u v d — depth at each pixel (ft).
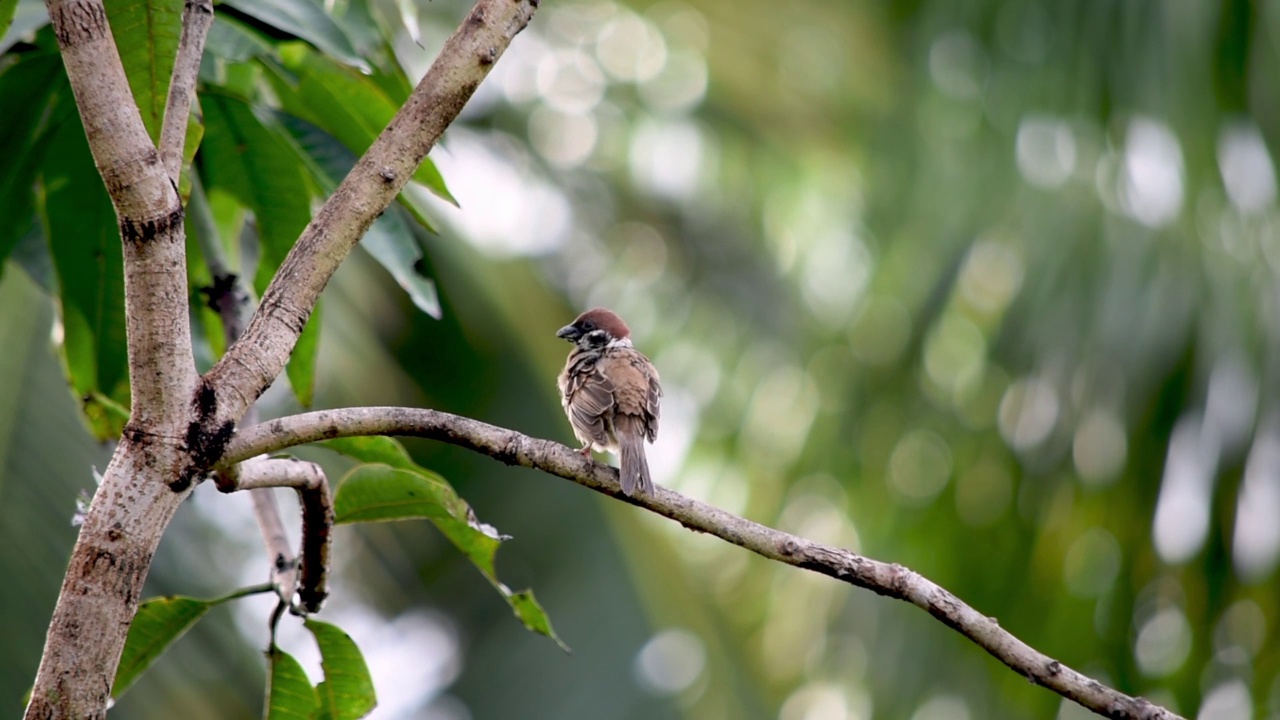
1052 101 45.57
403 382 48.03
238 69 22.49
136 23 14.52
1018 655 14.70
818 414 52.16
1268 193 43.75
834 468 50.88
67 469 33.19
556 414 49.47
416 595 53.83
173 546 38.40
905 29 51.88
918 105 48.65
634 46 63.00
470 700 50.60
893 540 49.52
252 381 13.14
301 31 18.65
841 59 54.85
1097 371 43.78
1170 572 45.32
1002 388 47.14
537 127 62.75
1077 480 44.83
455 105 14.38
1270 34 42.63
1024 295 44.65
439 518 16.93
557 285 62.13
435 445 53.01
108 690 12.17
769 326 63.36
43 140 20.10
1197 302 42.52
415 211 19.53
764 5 54.34
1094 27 44.93
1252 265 43.09
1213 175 43.09
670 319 64.80
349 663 16.62
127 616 12.28
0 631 30.53
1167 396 43.27
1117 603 46.80
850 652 50.96
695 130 63.57
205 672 38.14
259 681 39.40
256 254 42.01
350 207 14.03
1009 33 47.01
